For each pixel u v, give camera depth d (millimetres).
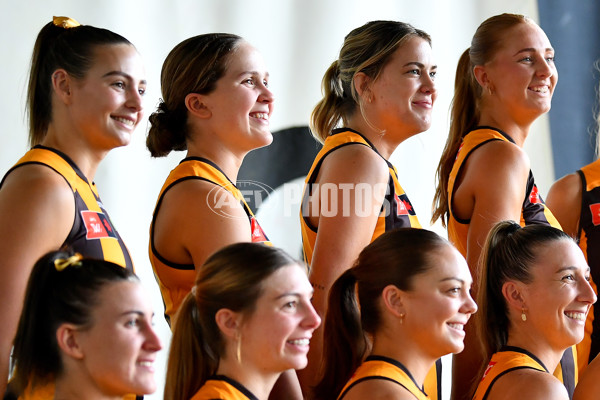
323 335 6188
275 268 5121
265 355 5066
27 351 4715
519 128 8125
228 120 6500
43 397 5074
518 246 6523
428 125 7324
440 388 7051
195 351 5176
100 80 5848
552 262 6418
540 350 6445
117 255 5812
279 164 9367
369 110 7250
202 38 6555
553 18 10992
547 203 8898
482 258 6703
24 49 8297
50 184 5473
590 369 6664
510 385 5973
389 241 5891
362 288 5906
